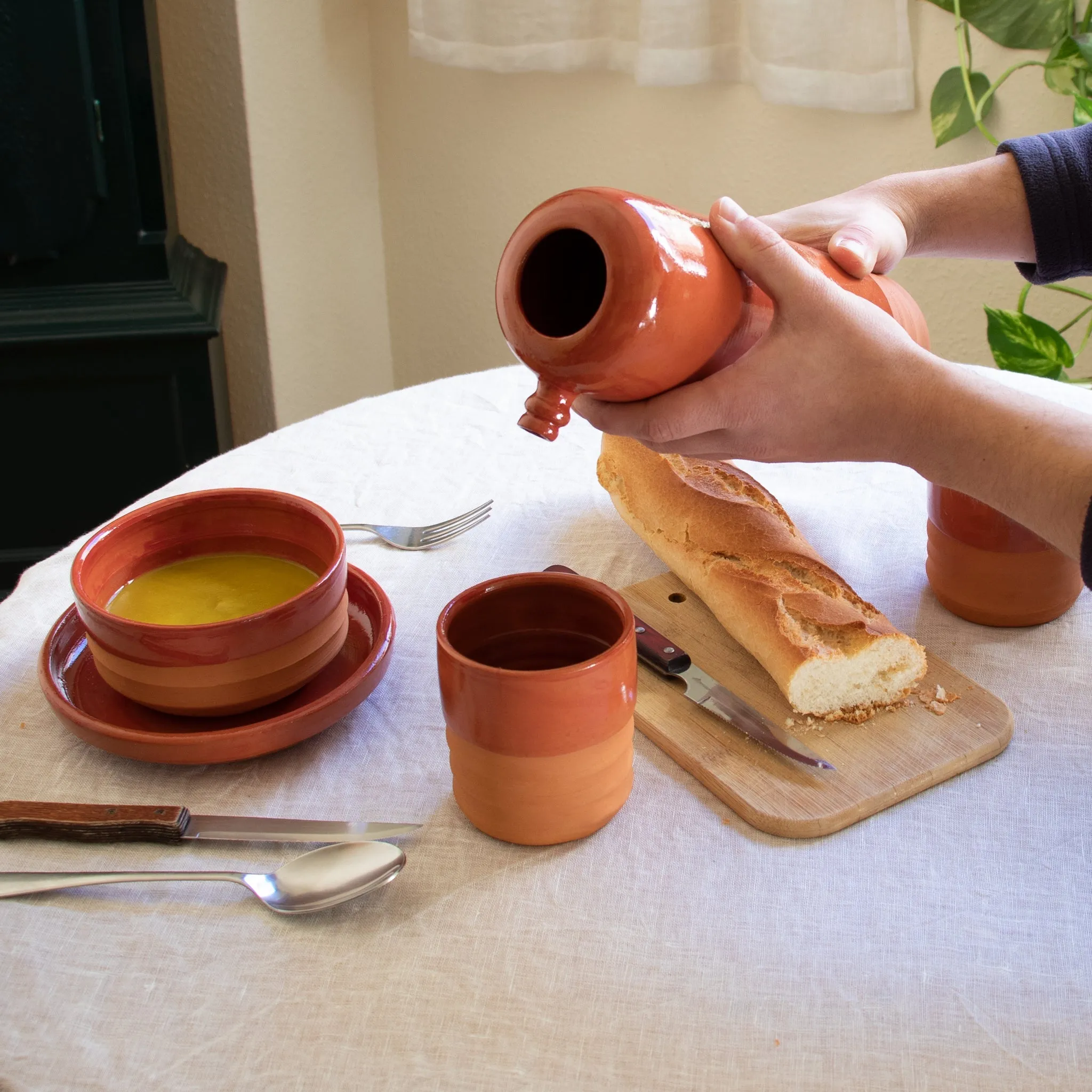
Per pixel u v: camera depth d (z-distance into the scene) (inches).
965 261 76.0
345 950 24.0
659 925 24.6
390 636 32.2
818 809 27.1
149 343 72.4
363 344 97.0
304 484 44.3
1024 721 31.0
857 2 67.6
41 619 36.3
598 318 23.7
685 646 34.2
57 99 65.7
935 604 36.2
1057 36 66.3
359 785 29.0
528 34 77.0
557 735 25.1
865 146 74.5
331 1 83.6
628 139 82.2
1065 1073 21.2
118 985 23.3
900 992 22.9
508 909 25.0
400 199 93.7
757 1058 21.6
